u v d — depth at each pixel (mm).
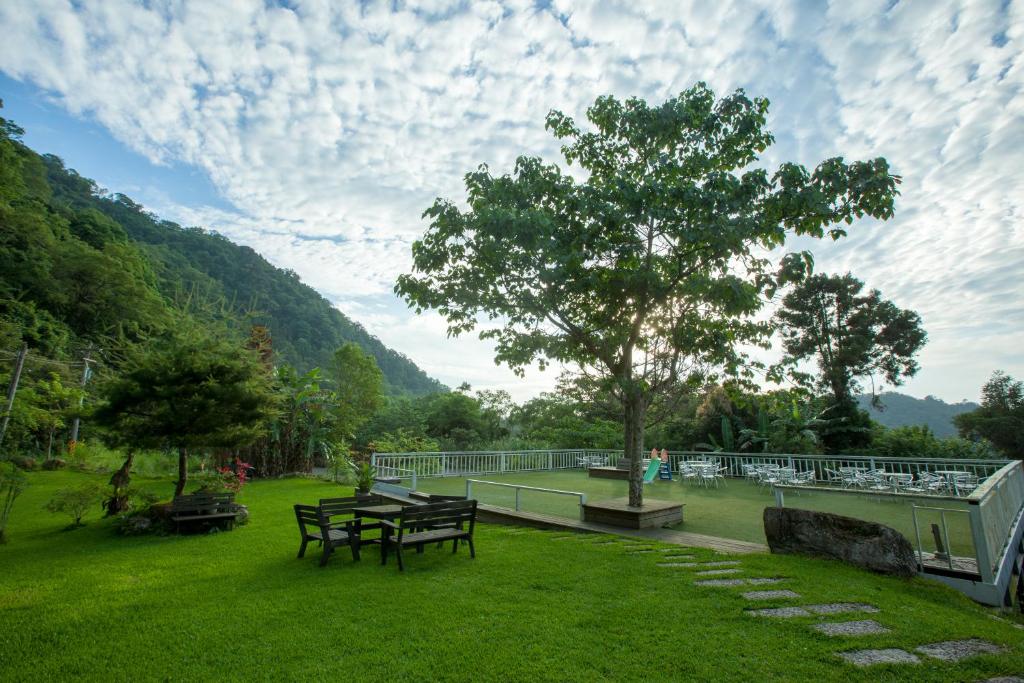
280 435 21219
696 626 4566
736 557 6855
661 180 8500
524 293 9125
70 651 4277
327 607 5250
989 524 6082
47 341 31047
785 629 4477
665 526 9203
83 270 38219
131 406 9945
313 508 7320
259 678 3785
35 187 48594
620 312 9281
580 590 5668
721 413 23125
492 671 3820
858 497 12414
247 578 6367
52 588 5996
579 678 3697
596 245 8344
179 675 3850
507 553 7438
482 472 18188
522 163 9312
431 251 9500
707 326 9180
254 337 22156
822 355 25953
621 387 9203
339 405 25156
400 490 13570
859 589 5465
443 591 5742
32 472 19797
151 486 16297
